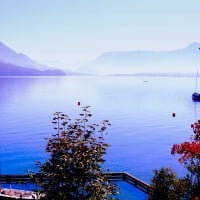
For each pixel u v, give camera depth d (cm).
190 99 15212
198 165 1286
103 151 1242
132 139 6438
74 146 1207
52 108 11088
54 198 1152
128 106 12119
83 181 1159
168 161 4847
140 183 2948
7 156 5072
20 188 3130
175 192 1328
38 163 1251
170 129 7544
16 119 8706
